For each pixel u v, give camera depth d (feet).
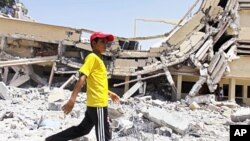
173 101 89.61
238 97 97.04
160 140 33.37
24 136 30.53
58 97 67.72
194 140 34.63
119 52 95.91
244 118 50.62
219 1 99.50
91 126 19.02
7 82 96.73
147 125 38.63
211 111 71.97
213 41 94.43
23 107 56.08
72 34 96.99
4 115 41.39
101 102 18.30
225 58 89.35
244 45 93.04
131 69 94.07
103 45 19.10
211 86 87.76
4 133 31.73
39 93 79.20
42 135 31.32
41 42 99.66
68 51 99.76
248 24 94.17
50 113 47.39
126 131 34.76
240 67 90.99
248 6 93.97
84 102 68.39
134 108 61.93
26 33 97.45
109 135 18.52
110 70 94.12
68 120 41.37
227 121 50.62
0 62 93.09
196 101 81.51
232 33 94.27
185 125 38.06
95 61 18.38
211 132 40.11
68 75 102.37
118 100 21.77
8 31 97.35
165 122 38.68
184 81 98.63
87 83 18.62
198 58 89.76
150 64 94.12
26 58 97.60
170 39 96.32
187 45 93.81
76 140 26.48
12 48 99.55
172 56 92.27
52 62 97.09
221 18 94.63
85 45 96.22
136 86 91.20
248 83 94.94
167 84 97.40
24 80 96.43
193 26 96.37
